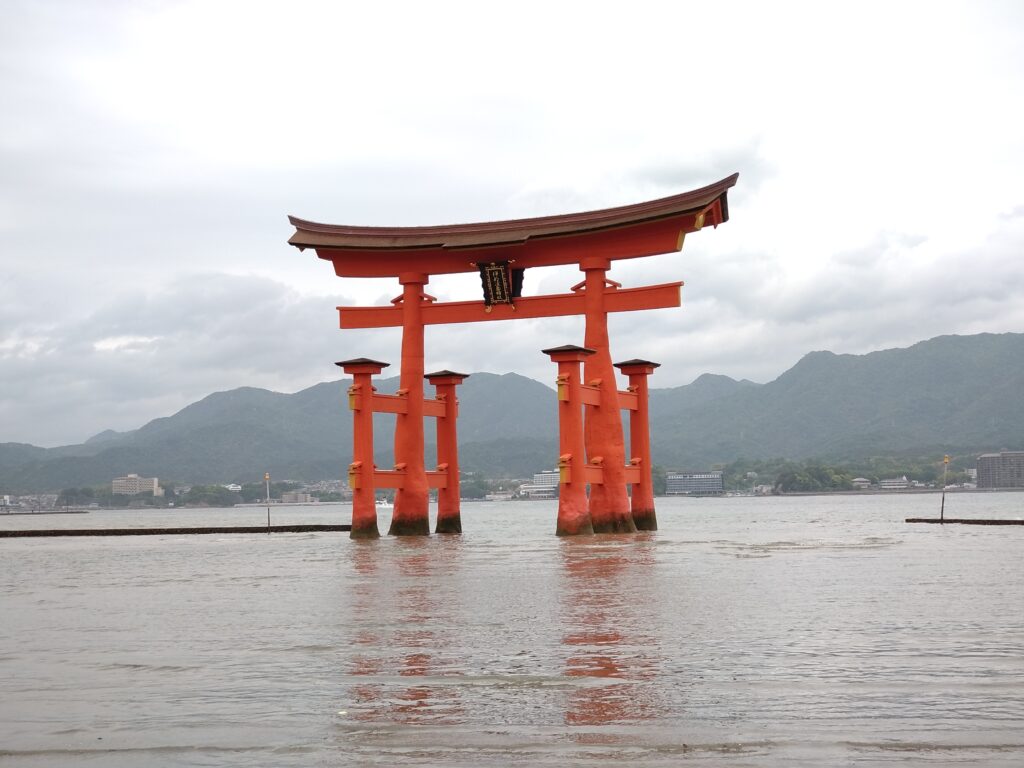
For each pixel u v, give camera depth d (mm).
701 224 50906
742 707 13547
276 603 26094
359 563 39875
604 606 23984
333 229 56219
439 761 11453
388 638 19500
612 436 54938
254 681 15648
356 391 55375
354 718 13297
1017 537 58594
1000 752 11492
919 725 12578
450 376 61188
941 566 35531
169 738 12523
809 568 34656
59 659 17891
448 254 55688
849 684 14820
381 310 58000
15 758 11844
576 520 53344
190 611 24859
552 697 14258
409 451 57562
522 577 31750
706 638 18938
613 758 11445
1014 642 18297
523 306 55344
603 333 53969
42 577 37875
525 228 53875
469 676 15727
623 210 52031
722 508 189250
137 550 58375
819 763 11188
